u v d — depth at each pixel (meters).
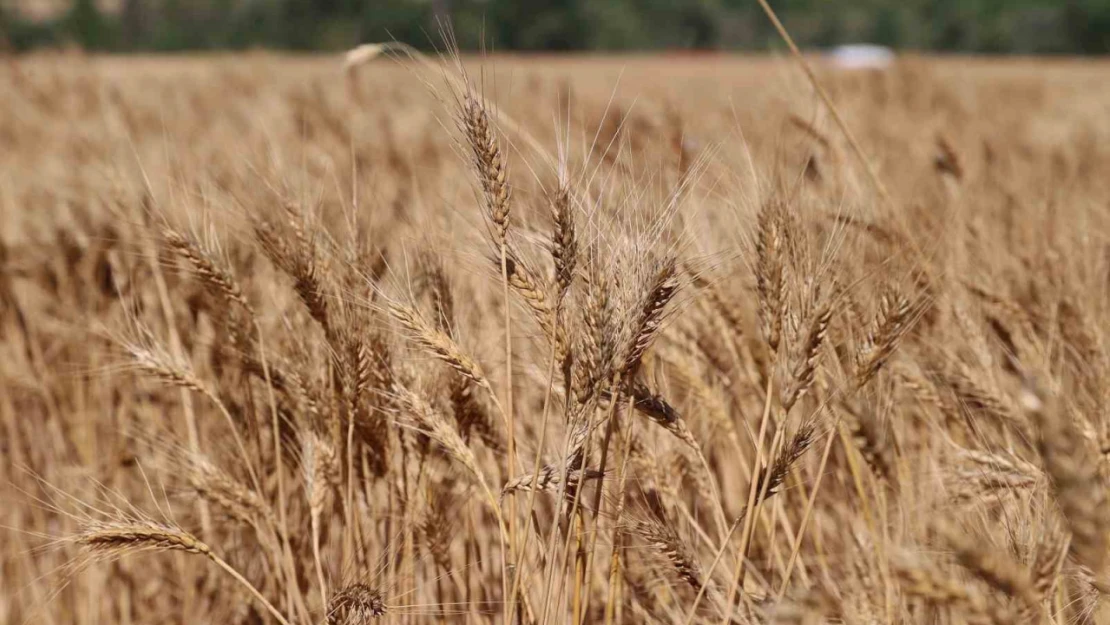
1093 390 2.29
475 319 2.43
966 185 2.90
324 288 2.32
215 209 2.44
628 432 2.27
